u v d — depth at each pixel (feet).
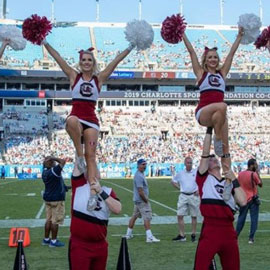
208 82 20.39
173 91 202.39
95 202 16.30
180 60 208.03
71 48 213.66
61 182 36.06
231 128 184.75
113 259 31.37
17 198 78.54
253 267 28.89
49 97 191.93
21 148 163.94
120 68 196.44
